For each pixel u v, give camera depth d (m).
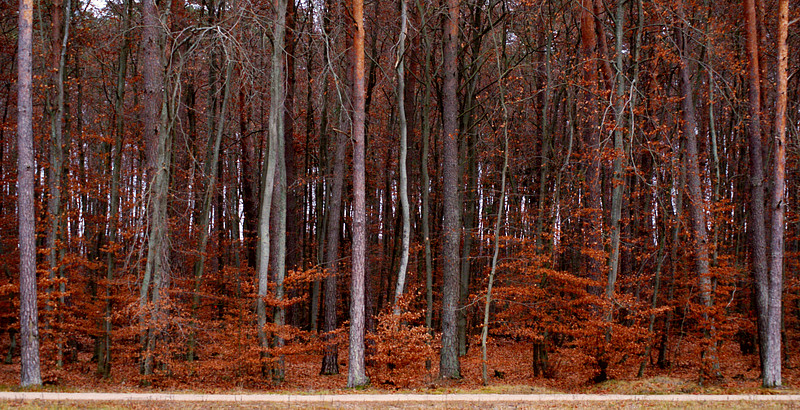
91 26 20.42
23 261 14.83
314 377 19.33
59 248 17.12
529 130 27.64
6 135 27.03
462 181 21.81
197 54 17.91
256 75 18.27
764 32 18.45
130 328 16.47
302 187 31.27
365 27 24.53
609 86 18.31
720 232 21.64
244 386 16.88
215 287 24.03
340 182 20.27
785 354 20.56
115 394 14.20
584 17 18.14
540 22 23.20
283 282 17.56
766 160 19.61
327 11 21.52
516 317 20.50
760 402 13.28
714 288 17.61
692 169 17.66
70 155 20.38
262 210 17.75
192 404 12.86
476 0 21.94
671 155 17.70
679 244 18.78
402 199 18.00
